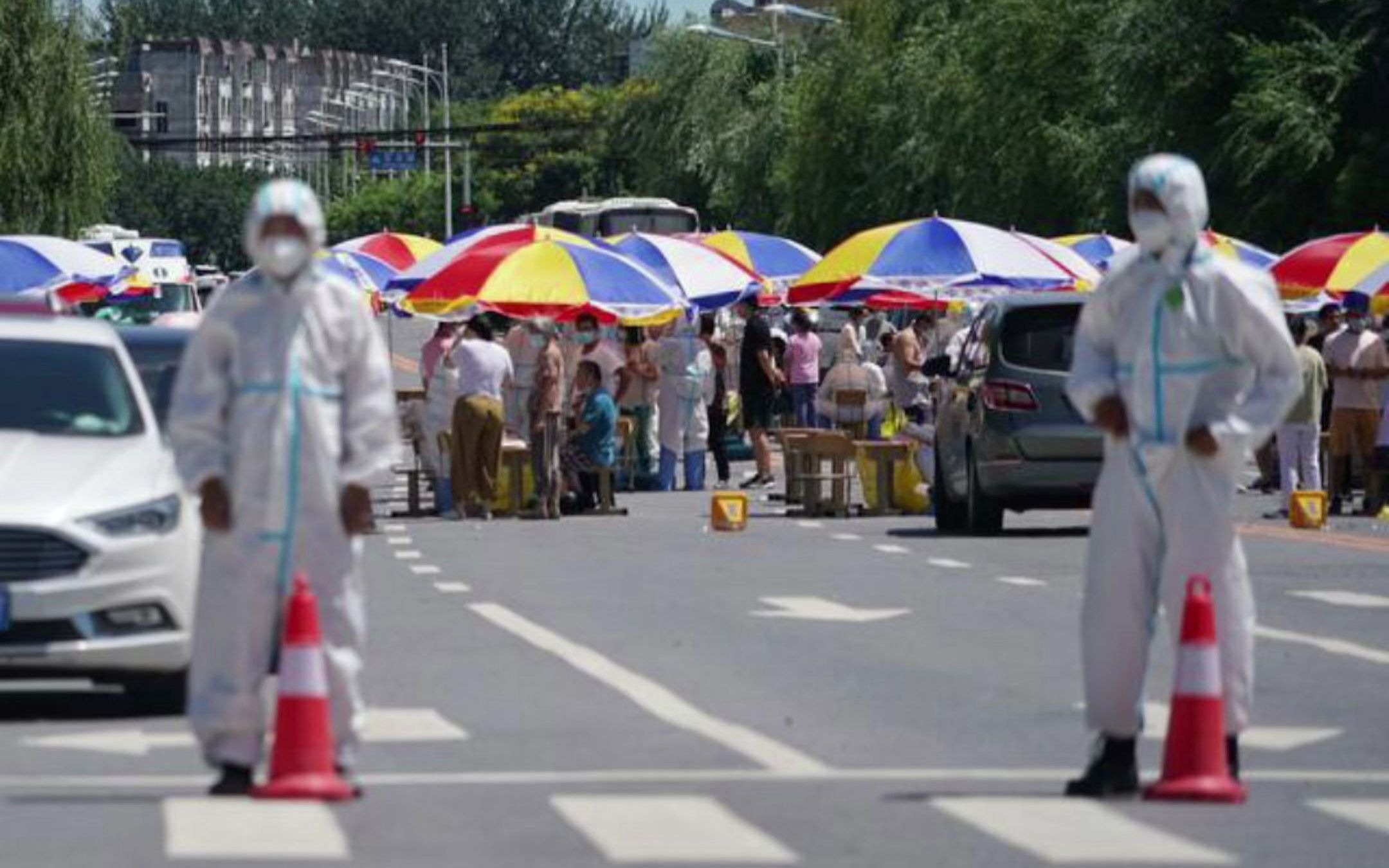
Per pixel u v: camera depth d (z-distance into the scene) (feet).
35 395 96.37
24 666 87.30
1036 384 173.68
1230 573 70.23
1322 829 66.49
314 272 67.46
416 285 230.27
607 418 210.18
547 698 93.71
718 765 77.56
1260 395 69.26
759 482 252.42
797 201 479.41
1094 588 70.03
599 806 69.00
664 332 250.16
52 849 62.08
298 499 67.26
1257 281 69.36
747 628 118.52
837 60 472.03
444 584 142.41
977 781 74.64
